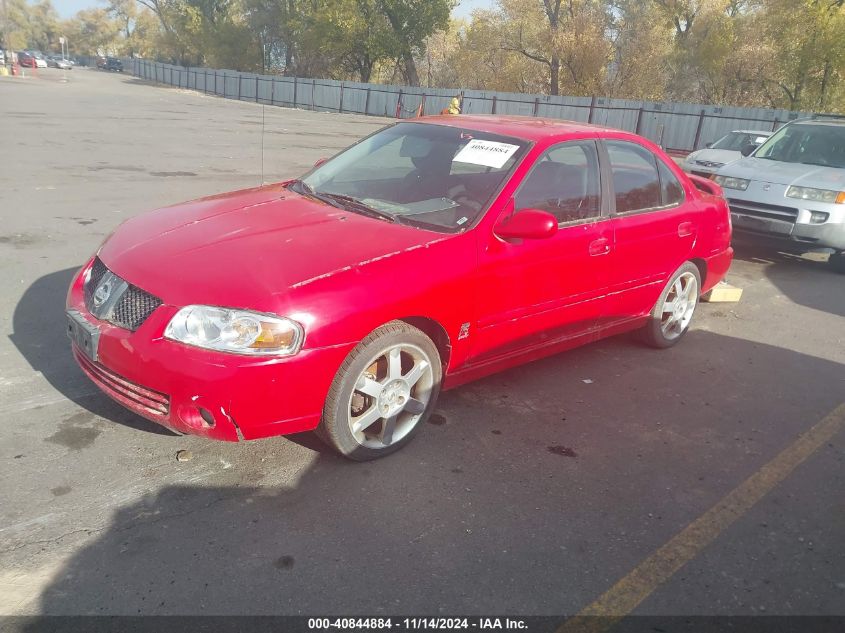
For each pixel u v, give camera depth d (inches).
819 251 319.0
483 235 142.4
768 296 286.5
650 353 208.1
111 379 121.7
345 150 186.2
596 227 167.6
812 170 333.4
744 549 118.0
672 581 108.2
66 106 967.0
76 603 93.1
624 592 104.9
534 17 1643.7
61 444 130.1
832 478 143.7
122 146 576.4
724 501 132.2
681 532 121.1
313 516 115.7
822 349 225.1
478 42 1692.9
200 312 112.7
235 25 2452.0
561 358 197.9
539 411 162.7
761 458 150.1
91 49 5787.4
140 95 1541.6
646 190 187.3
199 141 671.8
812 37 1282.0
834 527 126.7
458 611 97.8
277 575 101.4
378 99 1630.2
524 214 141.7
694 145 1173.7
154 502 115.8
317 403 120.1
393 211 148.6
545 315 160.9
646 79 1547.7
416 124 181.2
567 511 124.0
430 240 136.2
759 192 328.2
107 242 142.0
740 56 1380.4
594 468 139.7
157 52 3676.2
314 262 122.4
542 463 139.6
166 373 112.0
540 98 1354.6
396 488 125.9
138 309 118.5
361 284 121.6
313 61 2217.0
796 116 1069.8
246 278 117.0
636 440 153.3
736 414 170.9
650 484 135.7
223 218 142.8
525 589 103.3
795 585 110.0
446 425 151.5
